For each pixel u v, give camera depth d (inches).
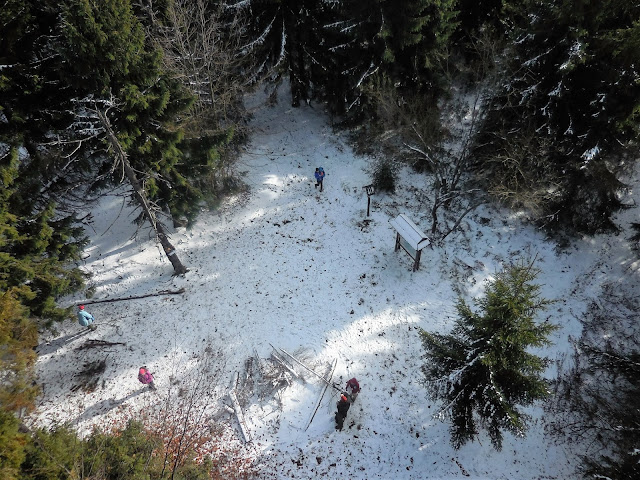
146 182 605.3
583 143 663.8
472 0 892.0
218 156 683.4
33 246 557.6
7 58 564.1
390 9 725.3
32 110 606.9
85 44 501.4
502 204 794.8
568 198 698.8
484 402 488.1
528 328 457.4
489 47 730.2
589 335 668.1
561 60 636.1
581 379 630.5
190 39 742.5
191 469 477.4
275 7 793.6
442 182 736.3
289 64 882.8
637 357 569.9
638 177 804.6
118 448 441.7
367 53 810.8
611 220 759.1
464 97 942.4
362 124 904.3
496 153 757.3
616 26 592.1
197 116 717.9
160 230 669.9
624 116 609.9
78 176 712.4
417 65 816.3
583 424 592.1
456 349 505.4
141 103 560.7
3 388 418.0
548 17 623.8
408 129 806.5
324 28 773.9
